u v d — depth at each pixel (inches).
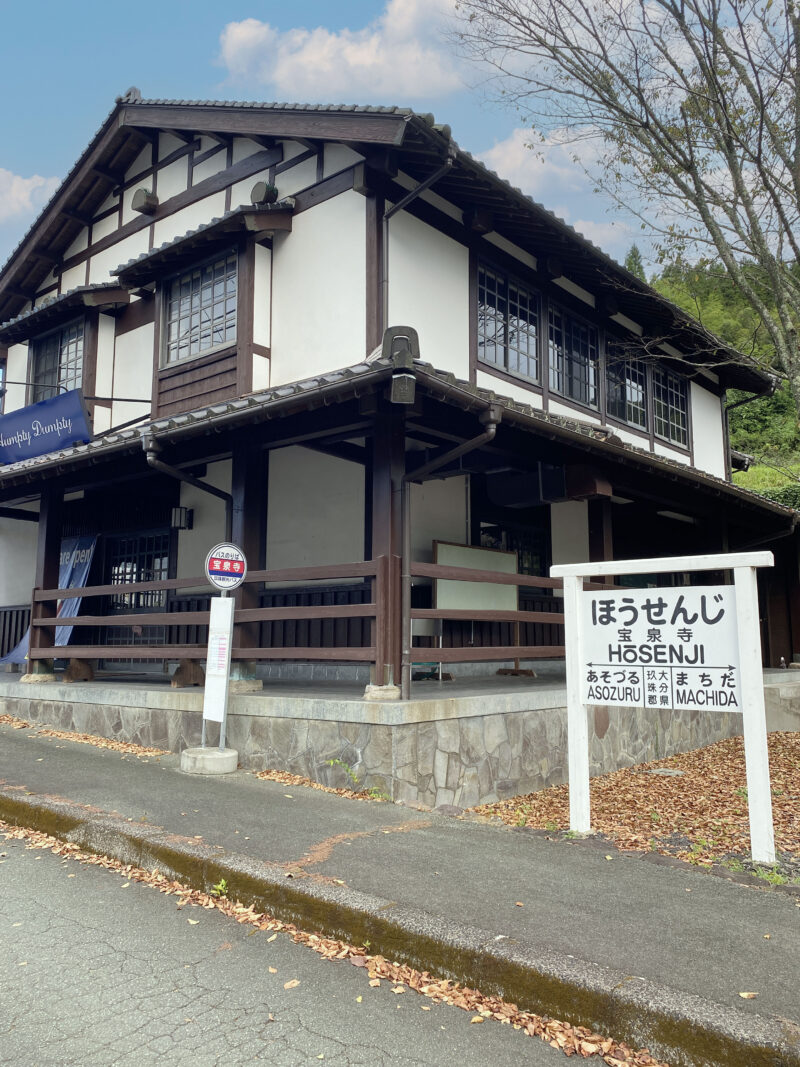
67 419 374.6
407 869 173.5
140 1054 111.8
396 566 259.4
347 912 148.9
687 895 163.2
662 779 325.1
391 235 336.2
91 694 337.7
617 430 488.7
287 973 137.1
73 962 139.9
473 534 420.2
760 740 192.1
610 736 342.0
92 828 202.1
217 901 167.8
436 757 249.6
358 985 133.4
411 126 304.3
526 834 211.3
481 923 143.0
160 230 433.4
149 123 412.2
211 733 288.8
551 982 123.5
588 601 218.7
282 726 267.4
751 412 1149.7
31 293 527.2
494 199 358.9
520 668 407.8
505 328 402.6
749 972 125.5
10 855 199.9
